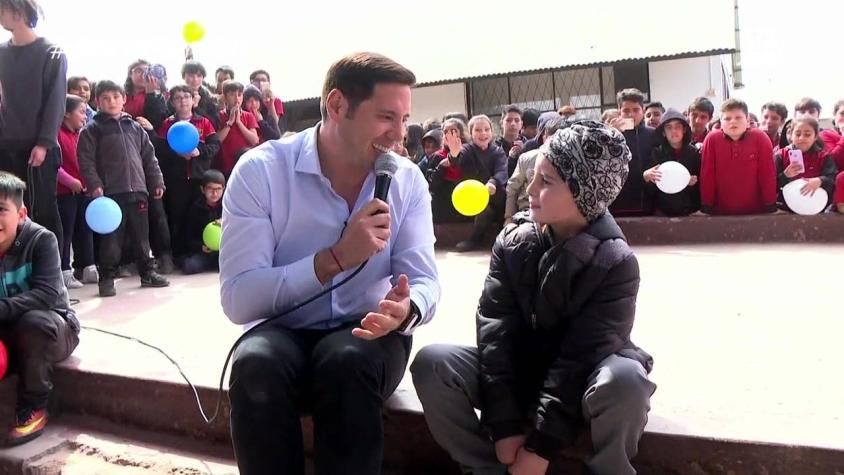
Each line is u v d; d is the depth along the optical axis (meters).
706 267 4.14
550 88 12.81
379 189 1.64
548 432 1.56
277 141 1.82
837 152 5.20
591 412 1.53
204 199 5.05
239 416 1.52
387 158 1.68
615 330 1.60
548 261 1.67
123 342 2.84
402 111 1.63
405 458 1.98
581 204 1.62
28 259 2.49
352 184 1.77
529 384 1.74
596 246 1.62
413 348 2.55
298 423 1.58
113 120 4.29
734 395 1.92
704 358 2.28
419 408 1.95
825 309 2.86
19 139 3.75
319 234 1.75
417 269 1.83
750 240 5.17
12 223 2.43
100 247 4.07
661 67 11.95
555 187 1.63
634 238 5.43
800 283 3.46
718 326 2.69
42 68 3.71
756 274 3.81
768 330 2.58
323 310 1.79
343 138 1.68
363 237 1.59
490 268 1.82
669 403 1.89
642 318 2.89
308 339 1.78
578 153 1.60
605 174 1.61
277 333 1.66
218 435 2.23
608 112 5.67
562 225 1.69
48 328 2.39
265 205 1.73
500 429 1.63
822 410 1.77
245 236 1.71
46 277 2.48
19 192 2.47
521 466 1.59
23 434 2.32
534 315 1.71
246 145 5.48
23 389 2.38
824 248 4.69
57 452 2.28
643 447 1.73
